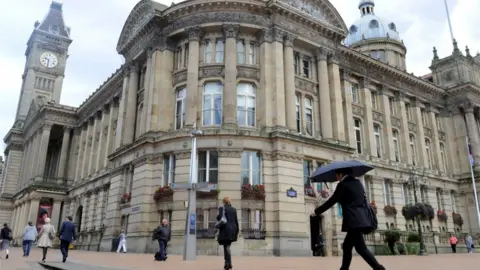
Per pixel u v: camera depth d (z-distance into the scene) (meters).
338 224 30.05
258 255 25.52
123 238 29.89
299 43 33.50
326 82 33.94
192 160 20.23
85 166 52.06
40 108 59.12
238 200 26.42
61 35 82.50
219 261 17.95
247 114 29.94
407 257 24.61
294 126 30.06
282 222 26.69
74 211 51.72
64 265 14.45
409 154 42.62
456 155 48.34
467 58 51.25
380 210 36.66
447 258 22.33
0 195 73.38
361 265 14.78
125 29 38.84
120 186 34.00
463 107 48.69
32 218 52.53
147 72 33.47
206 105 30.06
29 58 80.31
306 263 16.94
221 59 31.00
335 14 35.72
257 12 31.33
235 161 27.25
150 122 30.67
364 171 9.45
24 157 67.88
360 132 39.41
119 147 36.53
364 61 40.84
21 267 14.80
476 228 44.69
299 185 28.44
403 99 44.72
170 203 27.52
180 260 18.89
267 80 30.16
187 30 31.14
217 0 30.48
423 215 31.31
